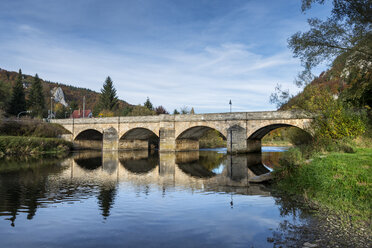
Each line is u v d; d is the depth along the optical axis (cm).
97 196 1363
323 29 1961
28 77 17400
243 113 4228
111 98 9825
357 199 1005
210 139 7100
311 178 1341
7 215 1034
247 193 1398
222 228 862
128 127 5559
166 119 5059
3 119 4950
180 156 4166
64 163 3028
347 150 1895
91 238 799
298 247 686
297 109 3619
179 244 743
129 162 3238
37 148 4438
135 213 1052
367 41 1817
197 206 1146
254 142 4572
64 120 6419
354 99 2903
